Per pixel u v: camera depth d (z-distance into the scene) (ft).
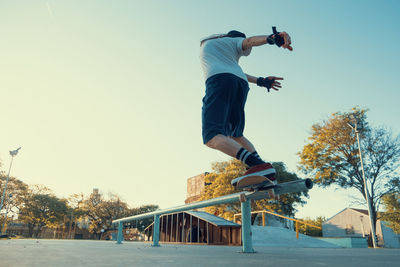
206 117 5.34
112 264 4.62
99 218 177.99
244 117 6.04
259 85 7.99
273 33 5.35
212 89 5.49
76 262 4.96
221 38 6.07
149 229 75.31
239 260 5.79
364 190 69.05
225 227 43.91
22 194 151.43
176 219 59.72
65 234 199.62
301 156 74.08
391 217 78.59
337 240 44.57
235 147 4.99
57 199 168.45
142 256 6.86
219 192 83.71
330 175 69.21
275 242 38.45
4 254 6.83
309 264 4.88
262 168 4.97
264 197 8.48
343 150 71.10
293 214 90.84
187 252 9.37
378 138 68.90
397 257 7.41
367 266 4.49
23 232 211.82
